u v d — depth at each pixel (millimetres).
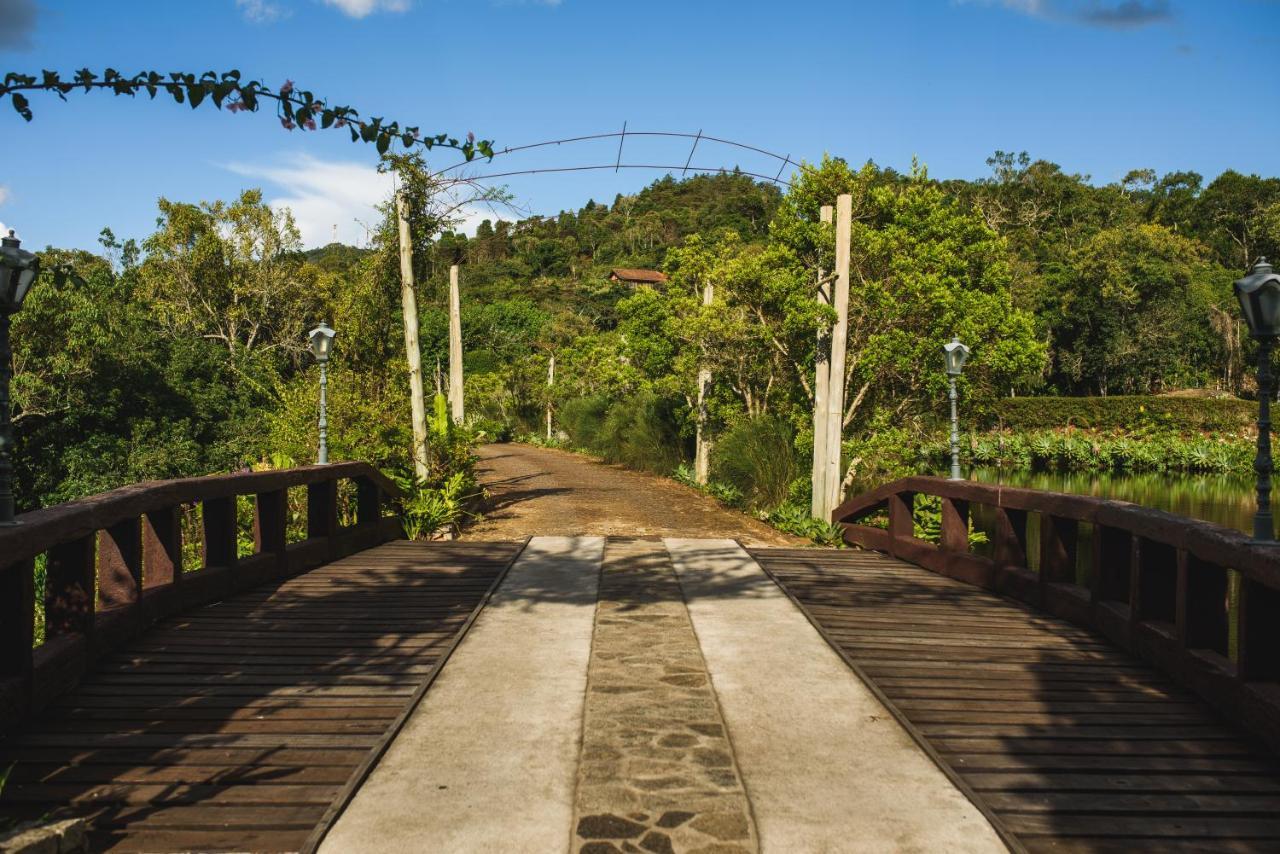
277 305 34812
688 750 3539
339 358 12477
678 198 115938
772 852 2752
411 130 3145
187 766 3346
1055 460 31219
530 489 16219
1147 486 25250
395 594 6395
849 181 13445
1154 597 4891
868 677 4484
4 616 3766
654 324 18859
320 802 3059
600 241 103312
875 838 2846
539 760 3441
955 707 4066
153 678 4387
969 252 13289
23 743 3559
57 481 21328
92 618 4480
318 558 7559
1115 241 44750
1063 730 3791
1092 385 46750
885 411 13180
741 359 15539
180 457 23312
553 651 4961
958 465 7949
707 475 17156
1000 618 5840
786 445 14102
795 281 12703
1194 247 51844
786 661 4812
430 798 3111
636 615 5840
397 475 11336
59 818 2928
